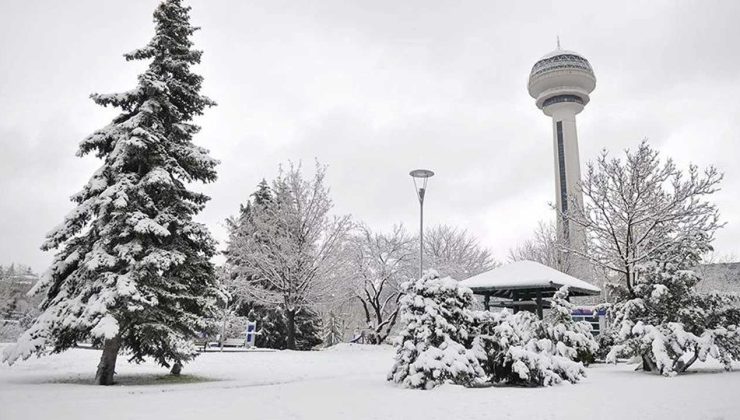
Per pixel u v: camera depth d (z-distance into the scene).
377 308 33.88
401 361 12.52
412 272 35.59
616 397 9.35
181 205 14.45
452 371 11.48
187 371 15.91
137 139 13.08
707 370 15.64
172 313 13.62
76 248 13.32
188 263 14.07
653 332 14.59
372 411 7.94
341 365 18.95
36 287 12.89
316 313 36.78
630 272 18.44
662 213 18.11
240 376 14.80
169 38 14.92
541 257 41.69
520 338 12.91
